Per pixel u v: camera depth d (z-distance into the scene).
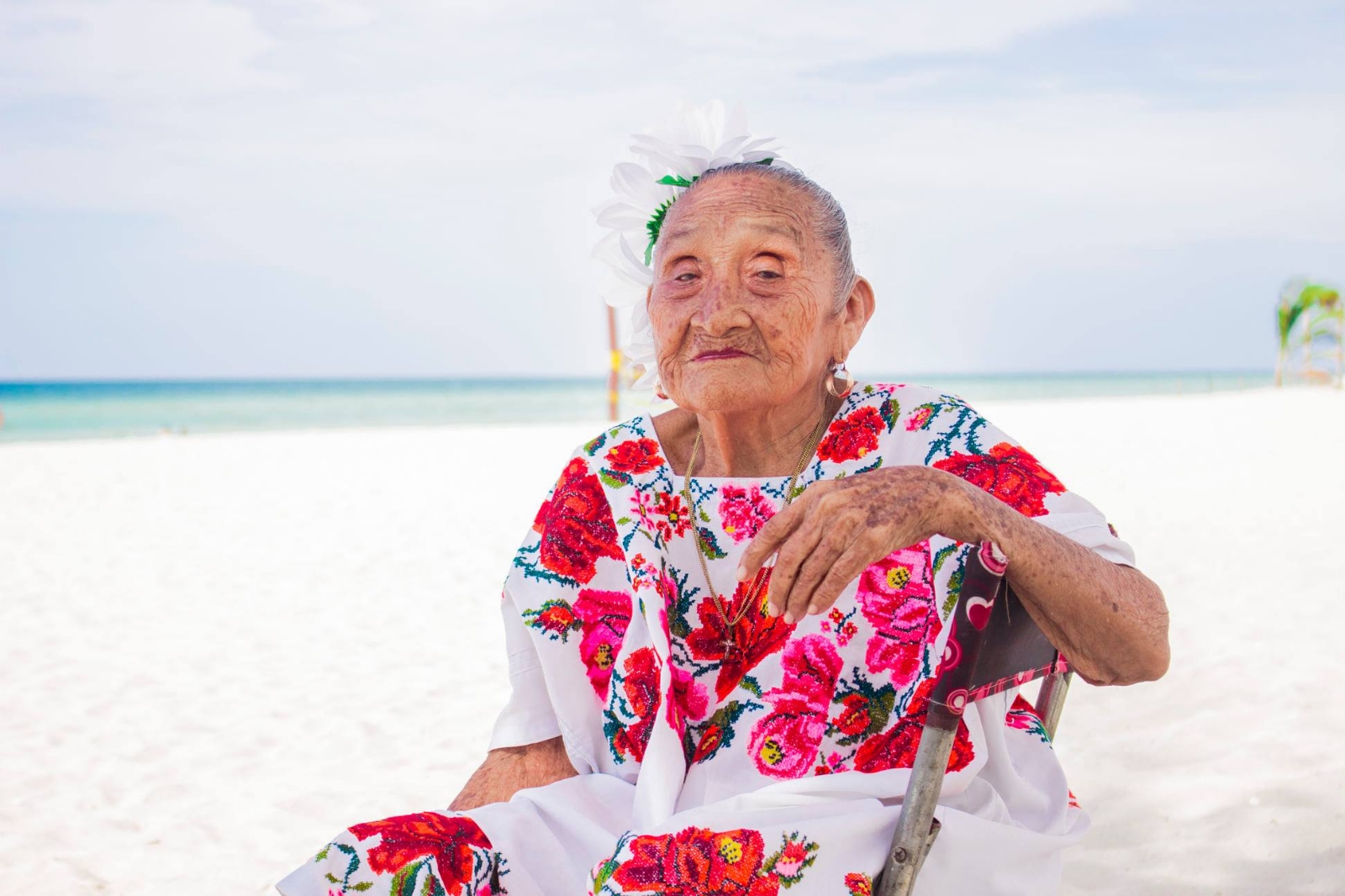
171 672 5.49
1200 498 9.61
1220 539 7.38
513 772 1.57
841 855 1.20
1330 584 5.70
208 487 14.07
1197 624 4.97
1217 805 2.86
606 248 1.66
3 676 5.50
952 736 1.16
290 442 21.88
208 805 3.67
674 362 1.48
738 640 1.48
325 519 10.91
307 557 8.74
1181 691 3.92
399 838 1.31
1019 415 24.06
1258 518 8.27
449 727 4.43
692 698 1.48
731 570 1.50
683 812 1.27
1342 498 9.13
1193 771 3.14
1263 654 4.37
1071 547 1.22
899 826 1.18
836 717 1.40
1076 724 3.64
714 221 1.45
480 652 5.63
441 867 1.31
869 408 1.52
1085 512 1.32
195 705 4.89
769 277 1.44
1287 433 16.97
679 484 1.55
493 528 10.02
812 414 1.54
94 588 7.70
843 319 1.55
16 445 22.56
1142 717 3.66
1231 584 5.84
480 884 1.34
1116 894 2.42
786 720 1.41
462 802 1.56
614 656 1.55
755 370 1.43
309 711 4.73
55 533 10.39
